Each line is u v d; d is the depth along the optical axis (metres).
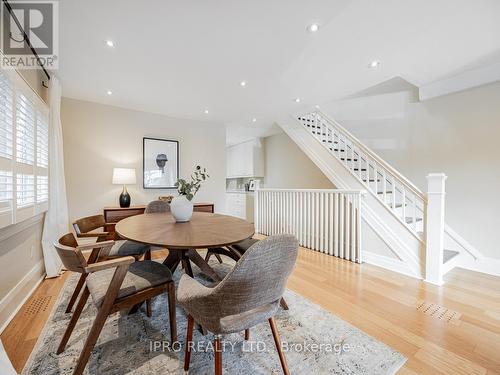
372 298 1.96
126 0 1.53
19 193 1.72
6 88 1.52
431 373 1.19
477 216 2.62
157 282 1.35
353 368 1.22
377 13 1.68
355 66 2.46
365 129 3.70
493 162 2.52
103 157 3.58
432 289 2.12
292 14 1.68
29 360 1.25
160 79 2.73
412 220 2.67
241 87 2.98
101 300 1.17
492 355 1.31
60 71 2.50
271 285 0.97
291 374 1.17
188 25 1.79
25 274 1.96
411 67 2.49
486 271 2.54
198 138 4.54
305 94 3.21
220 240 1.41
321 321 1.63
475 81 2.56
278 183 5.87
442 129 2.89
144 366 1.22
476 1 1.56
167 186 4.13
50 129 2.46
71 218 3.33
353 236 2.84
